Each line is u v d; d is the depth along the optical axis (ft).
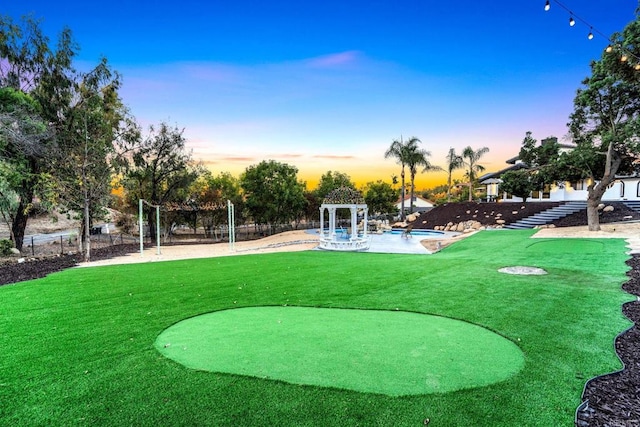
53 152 55.11
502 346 13.62
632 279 24.95
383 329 15.72
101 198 61.00
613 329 15.47
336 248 55.11
